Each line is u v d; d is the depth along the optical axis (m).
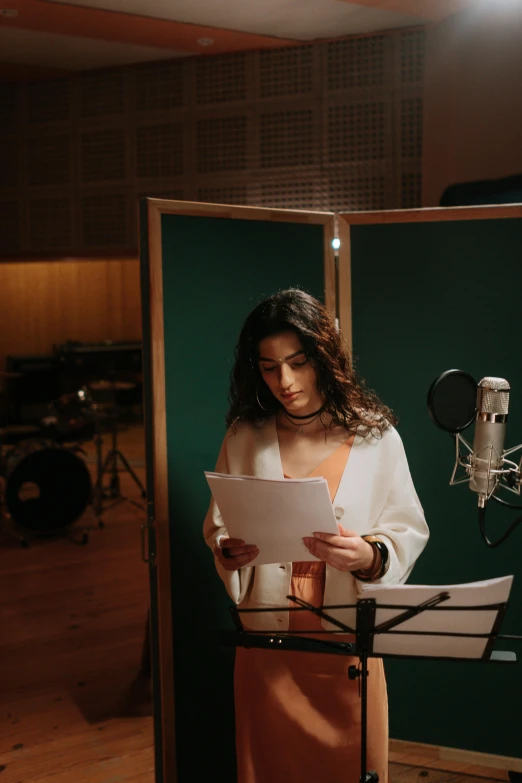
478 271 2.35
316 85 4.74
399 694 2.56
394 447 1.76
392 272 2.40
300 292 1.75
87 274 11.03
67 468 5.59
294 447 1.76
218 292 2.26
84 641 3.88
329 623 1.71
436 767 2.63
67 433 6.42
